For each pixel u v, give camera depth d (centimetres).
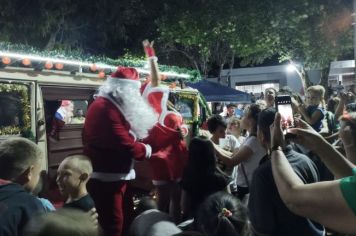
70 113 638
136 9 1888
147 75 641
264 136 304
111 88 369
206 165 367
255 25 1638
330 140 475
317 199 147
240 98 1520
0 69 436
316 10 1598
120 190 376
